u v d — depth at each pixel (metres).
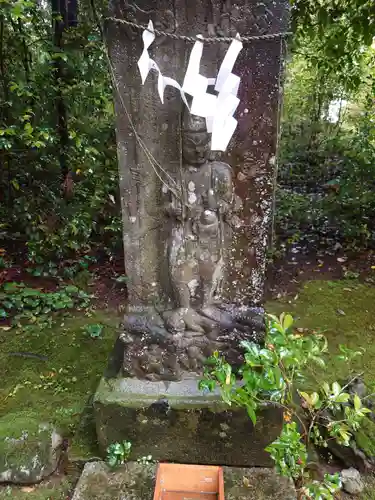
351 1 3.90
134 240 1.92
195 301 1.94
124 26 1.65
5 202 4.43
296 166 6.79
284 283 3.74
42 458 1.95
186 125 1.68
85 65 3.85
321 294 3.53
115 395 1.91
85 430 2.12
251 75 1.66
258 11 1.59
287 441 1.46
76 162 3.81
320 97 7.09
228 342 1.96
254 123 1.71
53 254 3.75
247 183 1.80
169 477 1.79
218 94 1.60
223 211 1.81
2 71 3.83
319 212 4.94
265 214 1.84
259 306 1.97
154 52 1.68
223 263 1.91
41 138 3.78
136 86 1.72
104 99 3.85
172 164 1.80
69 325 3.16
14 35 3.88
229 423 1.87
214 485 1.79
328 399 1.62
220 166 1.78
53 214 3.77
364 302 3.40
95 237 4.29
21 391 2.47
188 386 1.93
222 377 1.47
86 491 1.80
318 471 1.95
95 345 2.91
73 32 3.71
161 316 1.97
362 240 4.41
